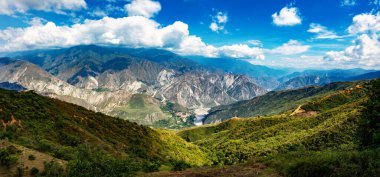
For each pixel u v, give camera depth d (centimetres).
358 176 3203
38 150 5841
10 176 4416
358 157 3478
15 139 6588
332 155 3688
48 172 4547
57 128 8669
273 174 3912
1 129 7150
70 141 7981
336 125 11469
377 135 4506
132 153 9700
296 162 3875
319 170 3488
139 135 12719
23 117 8219
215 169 4694
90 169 4619
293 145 11994
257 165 4547
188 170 4928
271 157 4934
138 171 5438
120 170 4909
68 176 4500
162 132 15475
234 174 4128
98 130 10712
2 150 4938
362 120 4866
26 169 4653
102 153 7125
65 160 5581
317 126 15650
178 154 13012
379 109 4678
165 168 7238
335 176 3303
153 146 12375
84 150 6638
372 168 3234
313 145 11031
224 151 17188
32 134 7538
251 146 16350
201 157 14788
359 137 5069
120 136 11469
